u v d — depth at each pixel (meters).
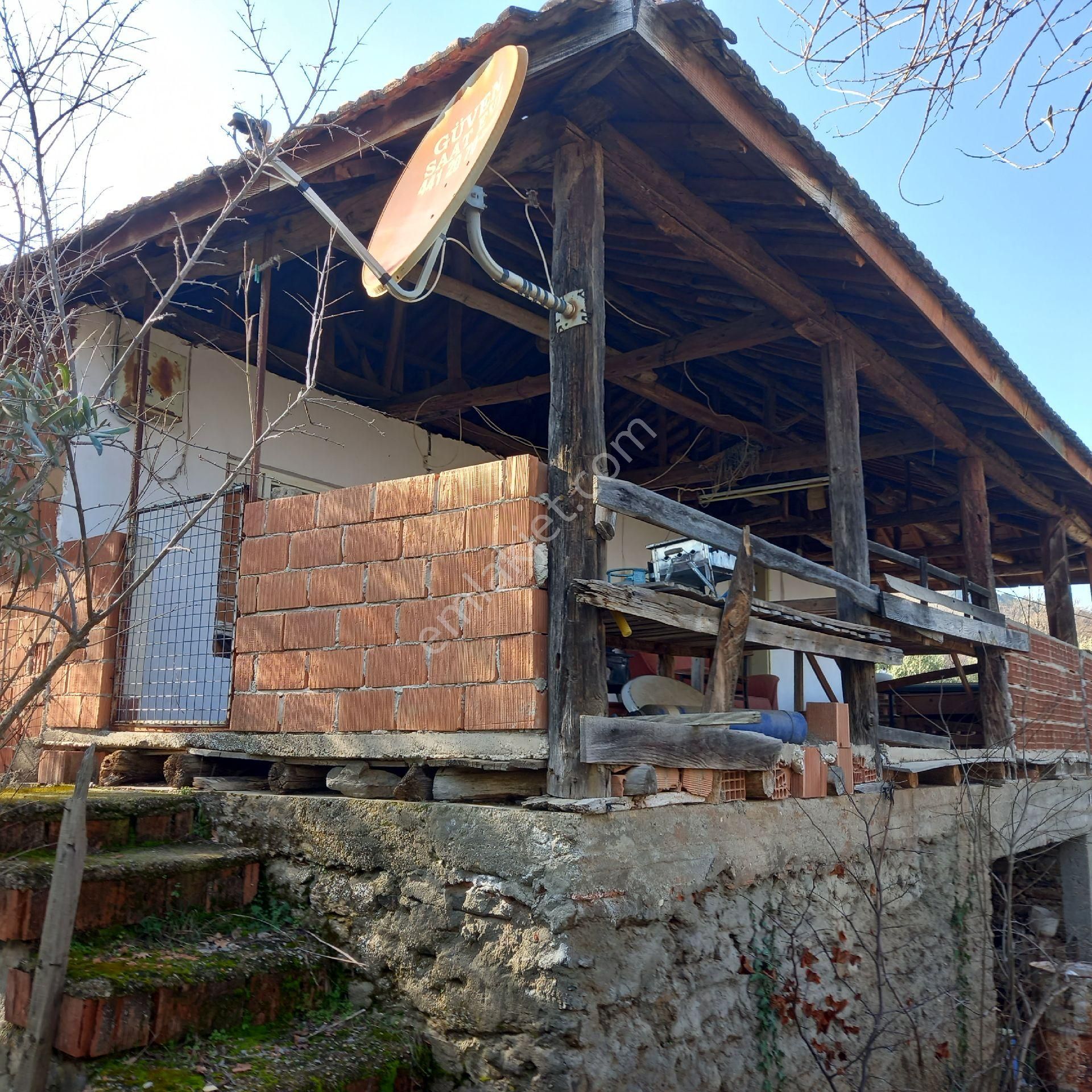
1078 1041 5.66
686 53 3.92
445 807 3.57
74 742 5.16
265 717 4.35
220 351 6.69
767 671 10.63
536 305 7.32
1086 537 10.50
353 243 3.76
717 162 4.64
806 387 8.16
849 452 5.95
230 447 6.74
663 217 4.91
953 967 5.48
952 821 5.91
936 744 6.50
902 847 5.28
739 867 3.95
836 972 4.39
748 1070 3.74
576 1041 3.08
